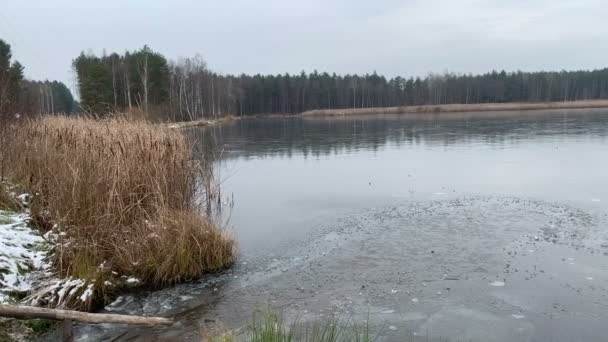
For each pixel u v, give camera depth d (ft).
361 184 48.65
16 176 32.12
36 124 39.11
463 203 37.83
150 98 113.60
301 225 33.01
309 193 44.78
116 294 21.35
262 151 84.84
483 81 325.01
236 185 50.26
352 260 25.35
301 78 335.06
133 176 26.78
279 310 19.44
